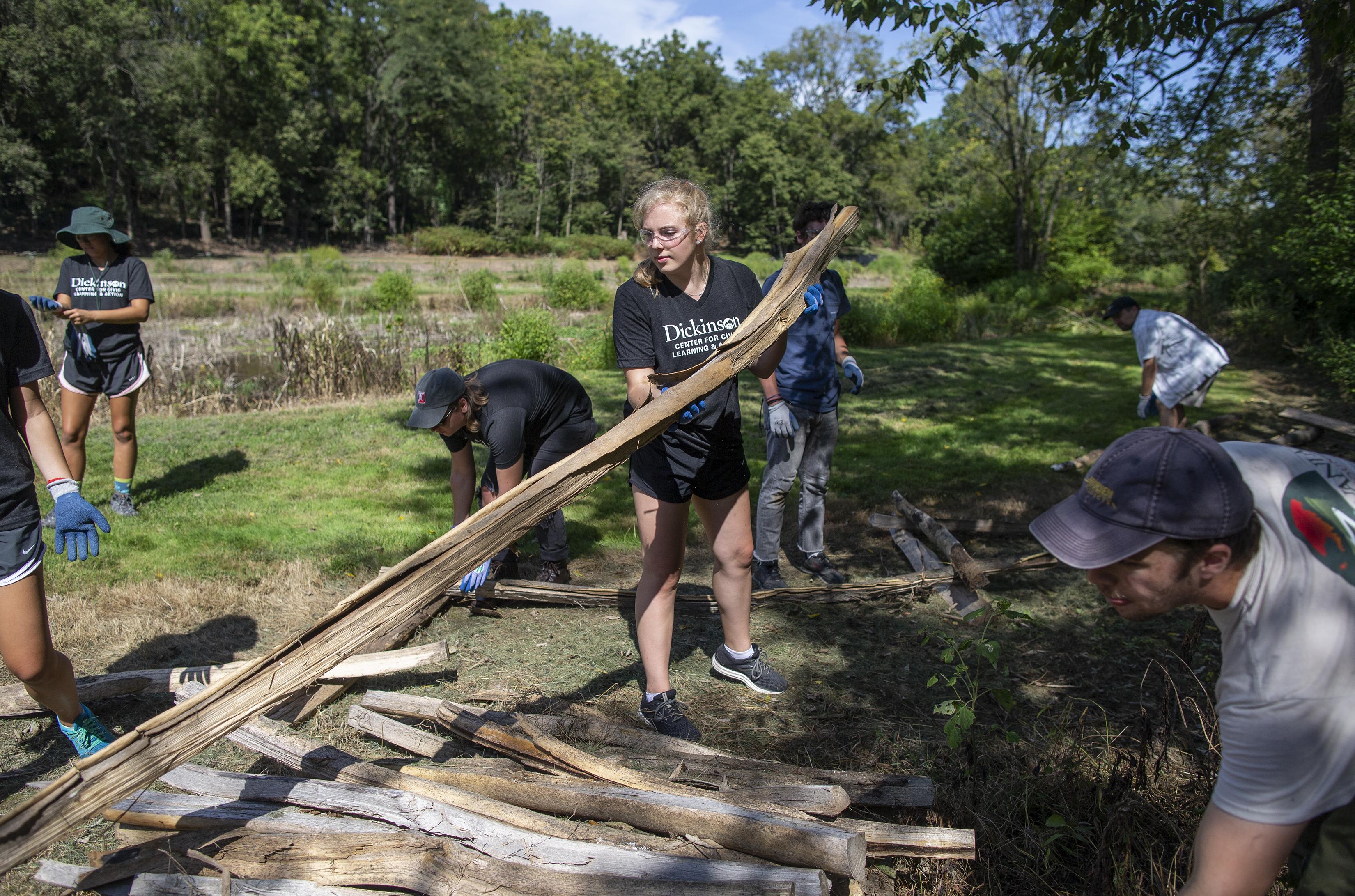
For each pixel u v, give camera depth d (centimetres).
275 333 1141
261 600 432
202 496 605
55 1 4325
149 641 385
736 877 197
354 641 199
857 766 295
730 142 8338
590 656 381
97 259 543
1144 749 260
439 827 220
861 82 545
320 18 6188
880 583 444
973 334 2131
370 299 2448
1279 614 137
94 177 5516
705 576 492
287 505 593
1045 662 381
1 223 5294
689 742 282
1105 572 147
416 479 667
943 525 548
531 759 261
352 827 225
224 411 980
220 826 231
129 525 536
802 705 339
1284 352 1427
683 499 303
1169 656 380
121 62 4691
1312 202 1299
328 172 6431
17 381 255
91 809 187
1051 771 281
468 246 6588
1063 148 3117
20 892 230
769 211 7925
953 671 371
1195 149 1418
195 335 1683
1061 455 772
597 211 8125
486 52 7250
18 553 244
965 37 505
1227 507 133
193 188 5394
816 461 474
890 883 231
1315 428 862
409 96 6825
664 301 297
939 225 3759
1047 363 1442
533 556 511
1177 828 249
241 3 5256
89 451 717
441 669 366
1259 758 139
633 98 9231
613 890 198
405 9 6656
